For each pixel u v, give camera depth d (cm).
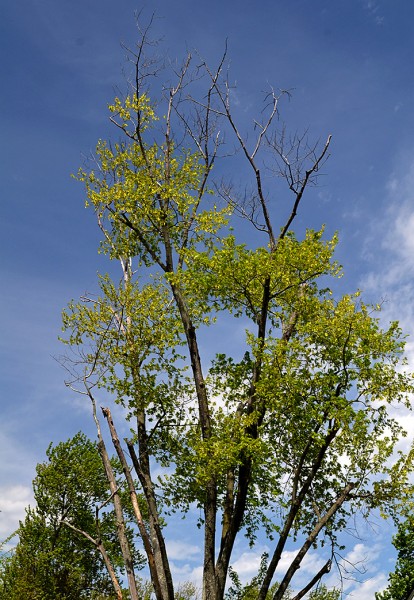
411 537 2680
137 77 1811
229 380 1494
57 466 2775
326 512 1452
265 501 1527
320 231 1480
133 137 1847
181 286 1619
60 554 2620
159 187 1783
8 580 2567
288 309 1575
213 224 1761
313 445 1493
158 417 1642
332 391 1380
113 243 1859
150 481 1561
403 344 1384
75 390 1524
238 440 1377
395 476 1382
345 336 1405
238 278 1473
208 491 1502
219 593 1382
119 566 2641
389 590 2698
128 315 1675
